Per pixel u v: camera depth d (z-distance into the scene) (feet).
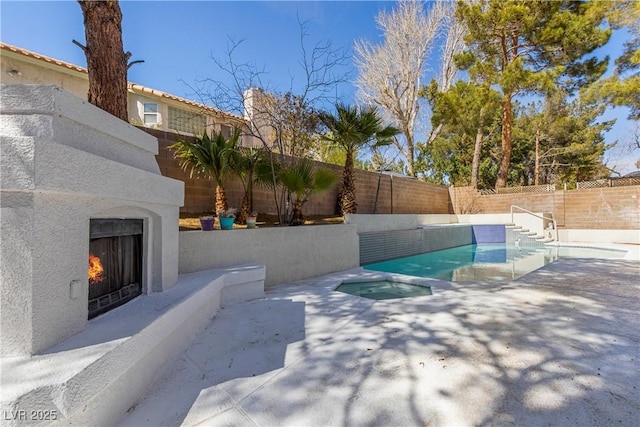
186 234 14.93
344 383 7.69
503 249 40.57
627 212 43.11
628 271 22.21
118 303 8.67
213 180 22.54
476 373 8.07
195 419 6.37
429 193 53.36
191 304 10.09
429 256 34.78
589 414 6.39
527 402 6.82
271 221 24.88
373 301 15.23
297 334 10.94
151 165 10.71
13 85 6.05
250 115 26.50
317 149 35.14
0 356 5.38
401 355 9.18
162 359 8.29
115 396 6.23
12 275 5.39
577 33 45.60
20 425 4.36
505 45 50.14
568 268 23.68
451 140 73.56
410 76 62.13
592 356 8.93
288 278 20.24
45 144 5.58
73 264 6.52
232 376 8.05
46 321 5.75
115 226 8.44
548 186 50.57
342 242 25.04
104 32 13.28
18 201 5.44
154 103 36.70
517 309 13.44
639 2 45.50
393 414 6.50
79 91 30.53
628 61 51.08
